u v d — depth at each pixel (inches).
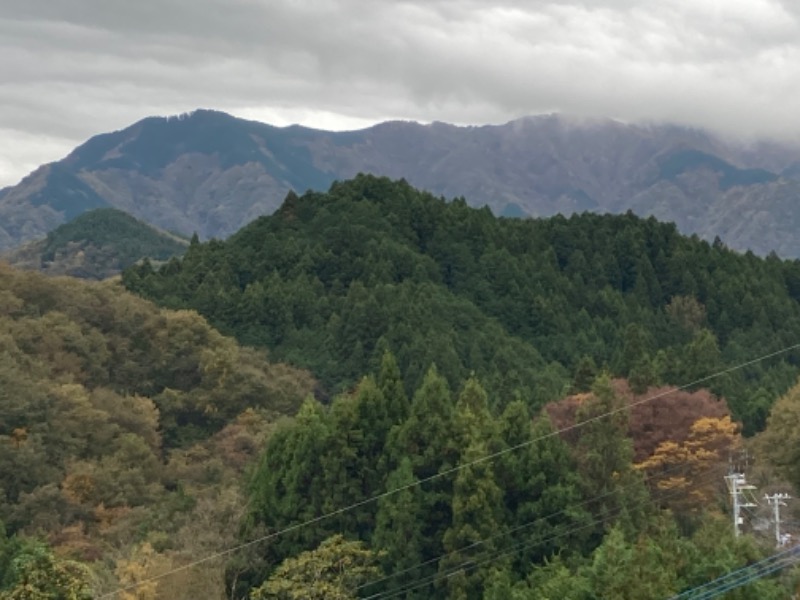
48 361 4463.6
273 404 4589.1
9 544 2455.7
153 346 4837.6
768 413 3806.6
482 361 4810.5
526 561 2504.9
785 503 2763.3
